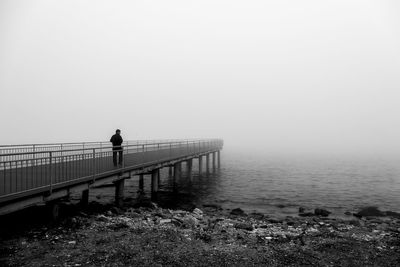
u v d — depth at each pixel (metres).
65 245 10.68
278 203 24.38
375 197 27.28
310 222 17.41
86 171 15.74
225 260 10.23
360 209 22.70
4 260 9.34
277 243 12.38
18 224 12.81
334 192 29.30
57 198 13.17
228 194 27.59
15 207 10.92
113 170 16.55
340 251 11.50
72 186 13.68
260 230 14.86
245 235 13.43
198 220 16.45
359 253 11.35
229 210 21.23
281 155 76.75
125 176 18.11
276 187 31.58
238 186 31.86
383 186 32.84
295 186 32.34
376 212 20.77
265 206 23.27
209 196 26.56
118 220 14.51
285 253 11.10
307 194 28.17
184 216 17.28
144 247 10.81
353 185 33.38
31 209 14.98
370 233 14.91
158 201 23.44
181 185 31.56
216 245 11.68
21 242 10.81
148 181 34.03
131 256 9.98
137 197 24.70
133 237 11.77
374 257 11.00
